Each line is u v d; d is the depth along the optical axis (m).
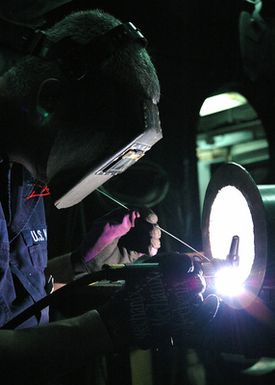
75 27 1.05
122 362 1.43
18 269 1.17
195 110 2.83
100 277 1.00
